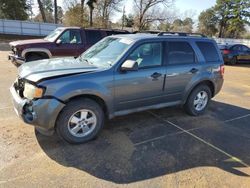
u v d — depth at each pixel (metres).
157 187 3.01
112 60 4.16
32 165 3.28
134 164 3.44
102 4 40.34
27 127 4.34
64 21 41.06
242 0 58.78
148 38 4.46
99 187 2.94
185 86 5.04
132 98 4.31
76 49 9.54
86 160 3.47
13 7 42.00
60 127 3.70
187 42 5.07
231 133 4.68
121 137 4.22
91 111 3.89
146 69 4.38
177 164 3.51
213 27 68.12
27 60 8.94
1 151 3.55
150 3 40.66
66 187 2.91
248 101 7.07
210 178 3.24
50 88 3.47
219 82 5.65
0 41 25.39
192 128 4.78
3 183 2.90
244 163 3.65
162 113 5.46
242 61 16.83
